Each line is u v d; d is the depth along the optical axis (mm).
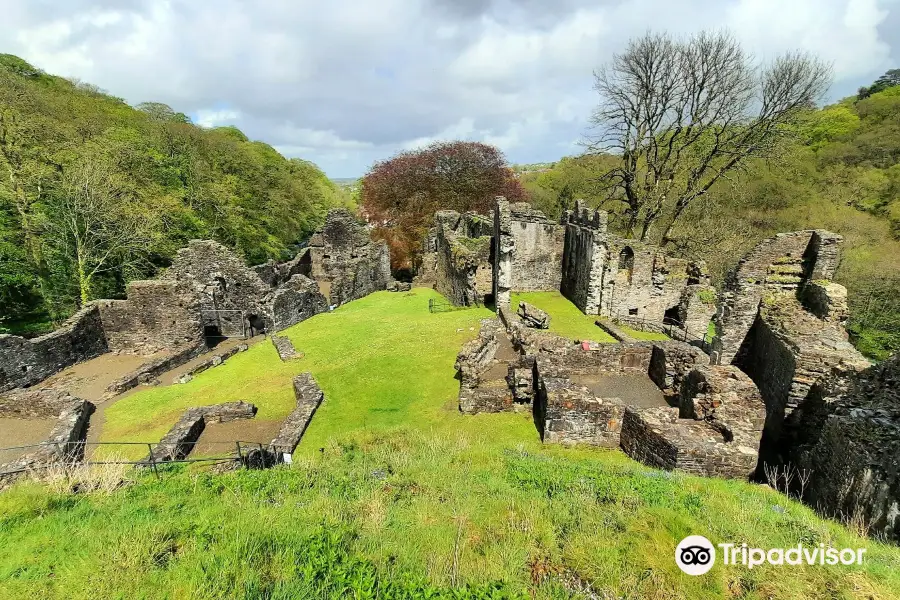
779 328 14188
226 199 38656
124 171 30766
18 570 4754
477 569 4828
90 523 5961
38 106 31172
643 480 7809
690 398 12250
